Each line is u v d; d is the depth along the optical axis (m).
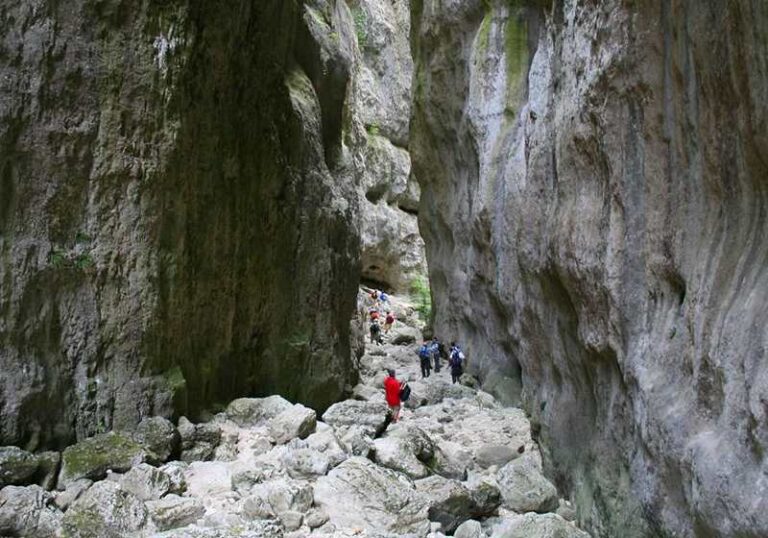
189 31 9.05
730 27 4.79
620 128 6.95
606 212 7.32
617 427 7.07
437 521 7.51
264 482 7.66
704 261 5.35
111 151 8.42
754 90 4.59
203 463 8.27
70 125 8.16
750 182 4.88
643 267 6.63
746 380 4.43
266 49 11.32
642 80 6.39
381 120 32.19
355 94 26.28
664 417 5.60
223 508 7.27
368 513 7.38
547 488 8.31
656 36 6.19
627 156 6.82
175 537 6.16
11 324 7.71
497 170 14.52
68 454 7.55
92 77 8.30
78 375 8.17
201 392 9.62
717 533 4.61
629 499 6.55
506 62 14.95
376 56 32.31
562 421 8.98
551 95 10.06
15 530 6.41
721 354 4.78
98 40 8.35
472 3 16.64
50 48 8.02
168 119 8.84
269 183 11.13
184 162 9.11
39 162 7.97
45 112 8.01
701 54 5.26
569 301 8.66
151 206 8.71
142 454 7.75
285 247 11.55
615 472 7.11
